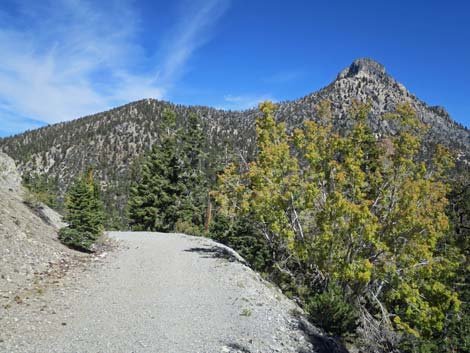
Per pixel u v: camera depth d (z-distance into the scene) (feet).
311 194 51.08
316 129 58.75
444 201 50.39
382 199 55.47
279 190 55.98
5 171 65.72
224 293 39.24
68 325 26.37
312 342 31.30
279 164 56.59
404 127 58.39
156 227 125.49
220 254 60.49
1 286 30.25
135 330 27.25
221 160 166.09
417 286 50.37
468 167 83.92
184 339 26.76
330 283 48.78
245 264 59.06
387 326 47.78
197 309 33.60
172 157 130.72
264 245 70.23
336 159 58.90
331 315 39.40
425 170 54.70
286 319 35.04
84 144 593.42
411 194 48.73
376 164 59.11
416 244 48.21
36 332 24.23
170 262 51.39
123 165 529.04
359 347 39.63
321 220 51.52
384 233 50.96
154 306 33.06
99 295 34.09
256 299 38.96
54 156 571.69
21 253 37.60
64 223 63.72
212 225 97.60
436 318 46.68
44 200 66.03
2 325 24.12
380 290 58.08
